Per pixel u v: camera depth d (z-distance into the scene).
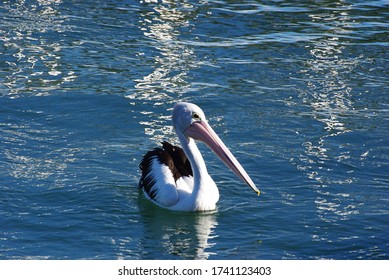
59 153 14.36
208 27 23.81
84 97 17.45
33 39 21.62
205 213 12.10
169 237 11.13
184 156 13.09
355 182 13.48
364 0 28.44
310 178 13.59
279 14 25.89
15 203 12.10
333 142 15.40
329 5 27.47
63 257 10.27
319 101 17.89
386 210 12.27
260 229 11.50
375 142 15.45
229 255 10.53
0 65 19.39
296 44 22.45
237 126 16.14
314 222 11.75
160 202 12.26
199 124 12.04
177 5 26.44
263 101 17.75
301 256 10.52
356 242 11.02
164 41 22.11
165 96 17.77
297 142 15.34
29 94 17.47
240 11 26.02
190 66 20.02
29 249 10.49
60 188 12.74
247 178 11.68
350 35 23.59
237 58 20.91
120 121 16.20
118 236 11.12
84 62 19.94
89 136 15.33
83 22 23.66
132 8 25.73
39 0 26.17
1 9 24.75
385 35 23.70
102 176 13.38
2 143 14.66
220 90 18.34
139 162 14.09
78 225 11.43
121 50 21.08
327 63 20.78
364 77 19.75
